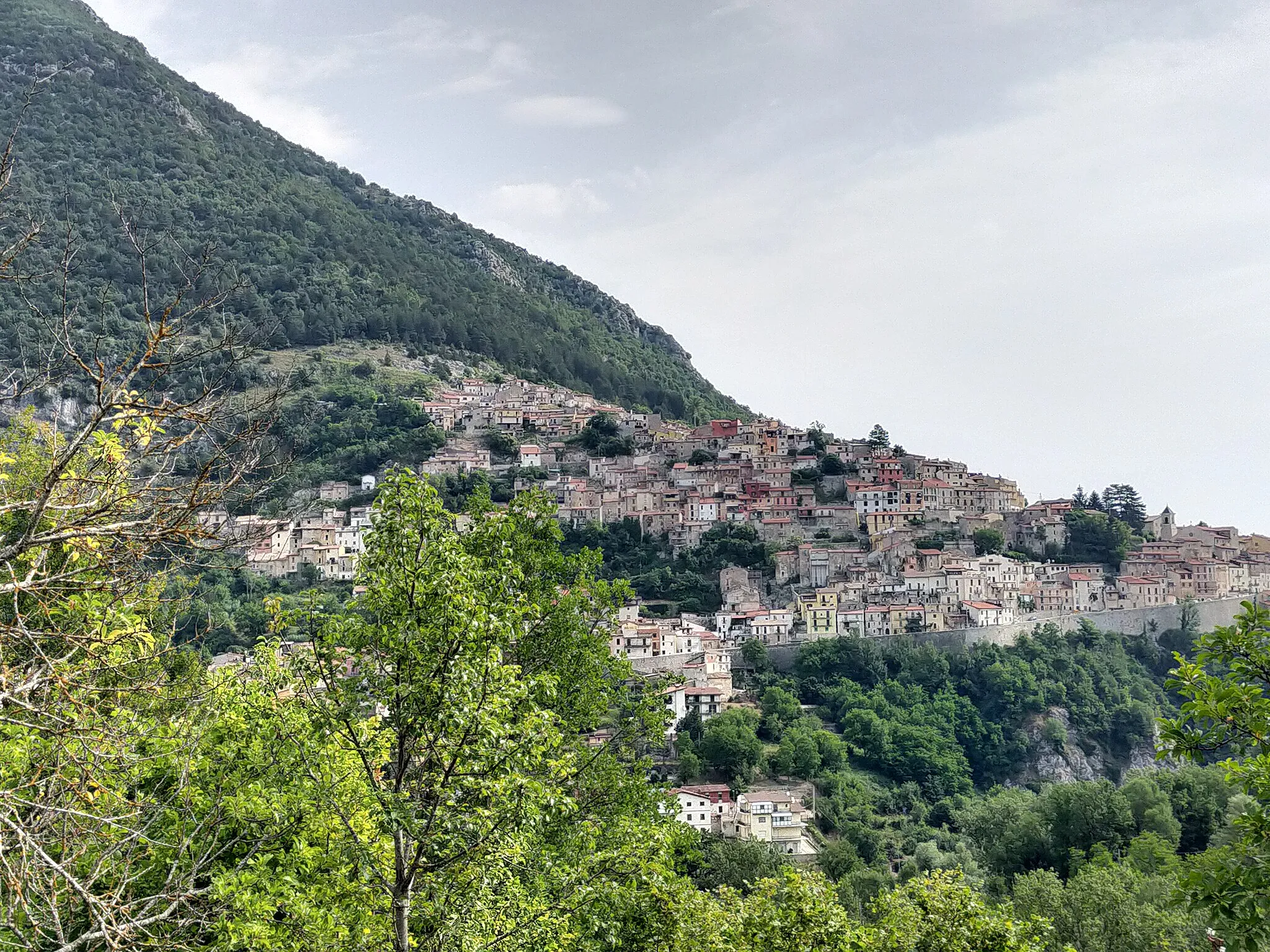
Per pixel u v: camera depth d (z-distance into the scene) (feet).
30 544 43.83
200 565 53.62
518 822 68.33
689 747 416.67
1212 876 59.52
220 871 68.80
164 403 47.01
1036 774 456.04
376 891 69.87
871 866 332.39
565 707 105.29
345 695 70.18
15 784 54.85
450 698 65.46
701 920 114.21
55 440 56.29
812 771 409.08
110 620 49.37
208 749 77.00
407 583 69.67
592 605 110.01
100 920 46.26
